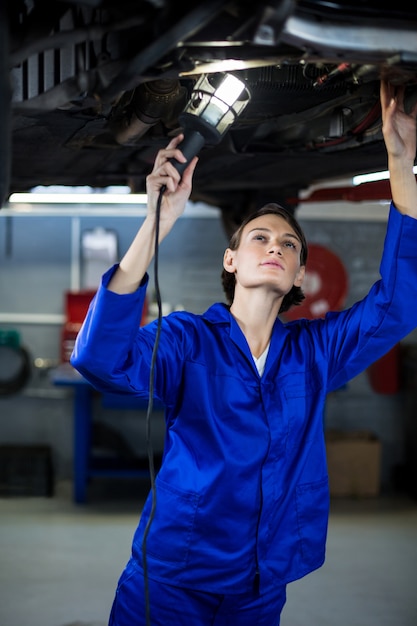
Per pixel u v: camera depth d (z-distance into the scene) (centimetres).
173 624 187
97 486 601
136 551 191
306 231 605
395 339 192
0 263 601
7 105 139
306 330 202
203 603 188
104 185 375
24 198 449
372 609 386
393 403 616
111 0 142
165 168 166
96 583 415
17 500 563
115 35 164
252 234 192
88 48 168
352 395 614
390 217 181
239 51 151
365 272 609
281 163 301
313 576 429
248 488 184
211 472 183
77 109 208
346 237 606
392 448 618
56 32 158
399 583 420
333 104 213
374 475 577
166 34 136
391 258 182
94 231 598
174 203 170
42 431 608
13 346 591
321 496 195
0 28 134
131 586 191
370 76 166
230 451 183
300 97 211
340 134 238
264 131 263
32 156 295
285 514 189
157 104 206
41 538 485
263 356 195
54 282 603
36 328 605
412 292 184
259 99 213
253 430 185
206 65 156
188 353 189
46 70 173
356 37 146
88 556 455
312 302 597
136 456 593
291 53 151
